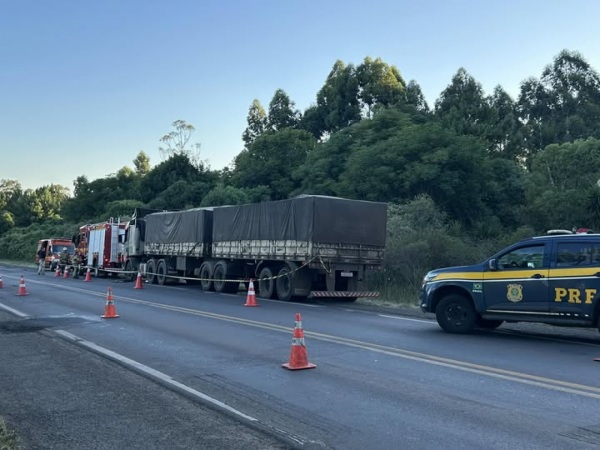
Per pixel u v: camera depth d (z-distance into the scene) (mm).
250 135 71562
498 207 39344
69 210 76812
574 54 56531
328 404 6758
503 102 56406
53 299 19484
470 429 5801
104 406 6734
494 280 11469
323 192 42719
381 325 13398
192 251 25391
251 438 5602
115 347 10445
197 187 59281
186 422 6117
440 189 35844
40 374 8359
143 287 25922
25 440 5570
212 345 10602
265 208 20906
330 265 19016
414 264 22859
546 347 10375
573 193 31141
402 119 43750
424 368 8609
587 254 10516
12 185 114062
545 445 5320
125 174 77688
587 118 52938
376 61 60250
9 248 79125
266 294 20578
